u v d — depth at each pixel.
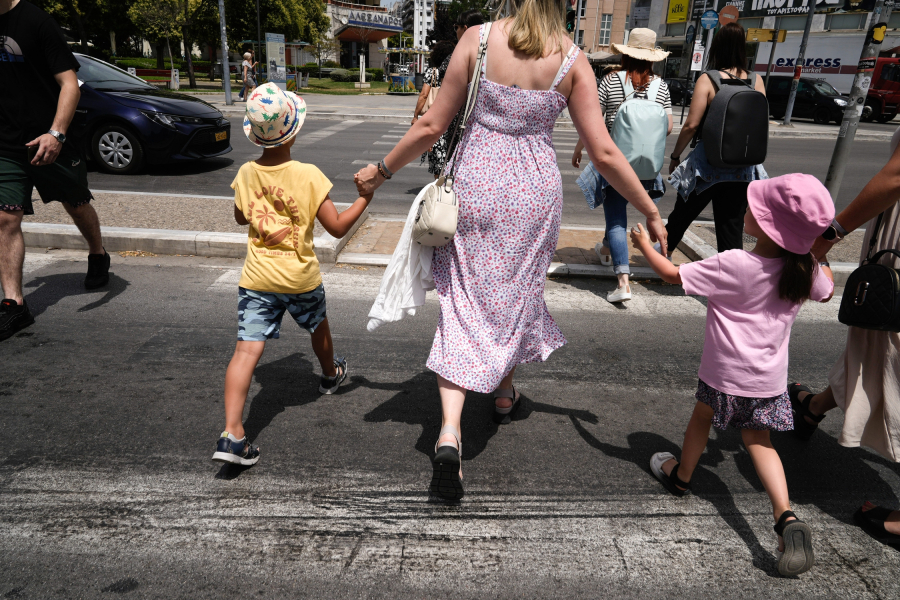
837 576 2.20
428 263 2.59
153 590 2.01
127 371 3.50
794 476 2.83
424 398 3.36
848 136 6.14
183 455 2.76
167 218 6.14
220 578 2.07
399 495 2.55
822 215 2.02
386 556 2.20
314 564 2.15
